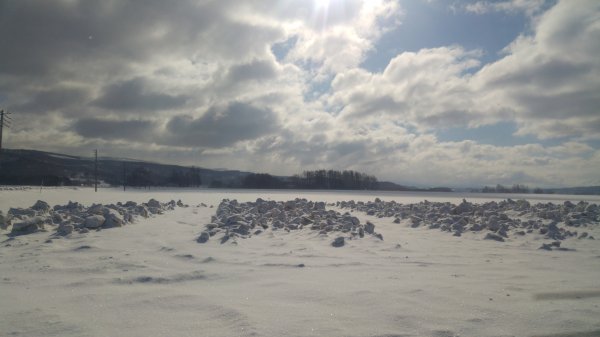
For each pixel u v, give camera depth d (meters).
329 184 117.12
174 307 4.79
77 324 4.20
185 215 14.96
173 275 6.31
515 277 6.49
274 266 7.13
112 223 11.14
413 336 3.96
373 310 4.69
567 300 5.18
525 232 11.80
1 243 8.80
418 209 17.81
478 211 15.77
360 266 7.25
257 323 4.24
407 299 5.12
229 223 11.92
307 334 3.97
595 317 4.52
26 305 4.80
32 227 10.08
